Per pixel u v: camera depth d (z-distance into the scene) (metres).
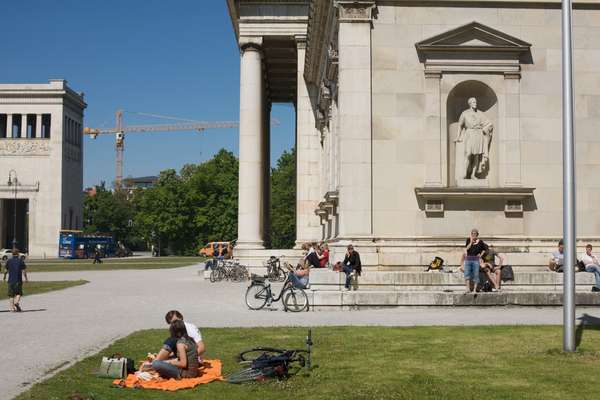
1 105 151.25
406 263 29.94
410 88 30.78
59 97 151.25
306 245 41.69
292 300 26.91
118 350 17.41
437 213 30.56
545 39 31.27
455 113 31.45
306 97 55.34
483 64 30.92
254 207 53.66
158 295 36.53
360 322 22.27
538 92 31.14
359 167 30.47
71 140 159.88
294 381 13.73
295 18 55.03
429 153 30.58
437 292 26.09
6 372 15.01
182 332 14.48
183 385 13.48
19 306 29.67
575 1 31.36
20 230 159.62
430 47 30.58
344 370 14.61
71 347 18.45
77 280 51.91
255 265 52.62
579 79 31.39
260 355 15.97
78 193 165.62
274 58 61.72
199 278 54.41
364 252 29.89
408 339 18.23
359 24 30.81
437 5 31.03
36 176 150.50
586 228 30.94
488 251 26.98
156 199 147.88
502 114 30.98
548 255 30.41
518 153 30.86
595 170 31.08
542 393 12.45
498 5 31.19
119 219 196.75
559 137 31.03
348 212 30.34
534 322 21.75
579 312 24.45
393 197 30.47
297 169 55.84
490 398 12.13
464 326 20.61
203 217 143.50
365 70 30.67
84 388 13.36
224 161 146.25
